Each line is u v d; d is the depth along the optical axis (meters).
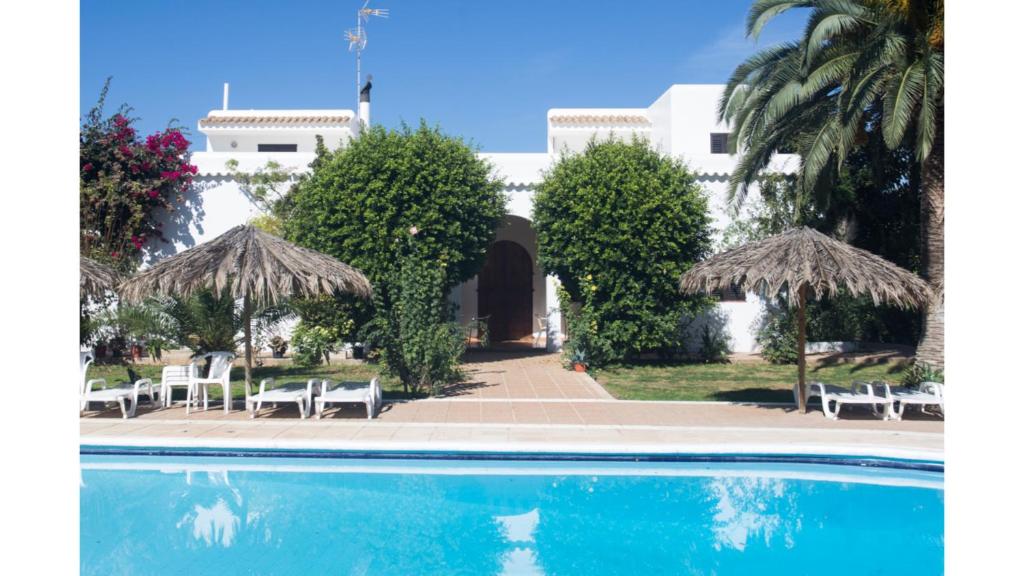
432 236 15.19
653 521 6.60
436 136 15.95
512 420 9.53
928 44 10.80
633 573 5.44
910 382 11.61
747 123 13.57
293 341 15.40
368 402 9.58
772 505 7.04
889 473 7.86
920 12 11.09
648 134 24.78
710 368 15.48
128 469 8.13
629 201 14.69
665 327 15.16
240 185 17.64
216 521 6.55
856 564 5.63
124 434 8.55
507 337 21.66
